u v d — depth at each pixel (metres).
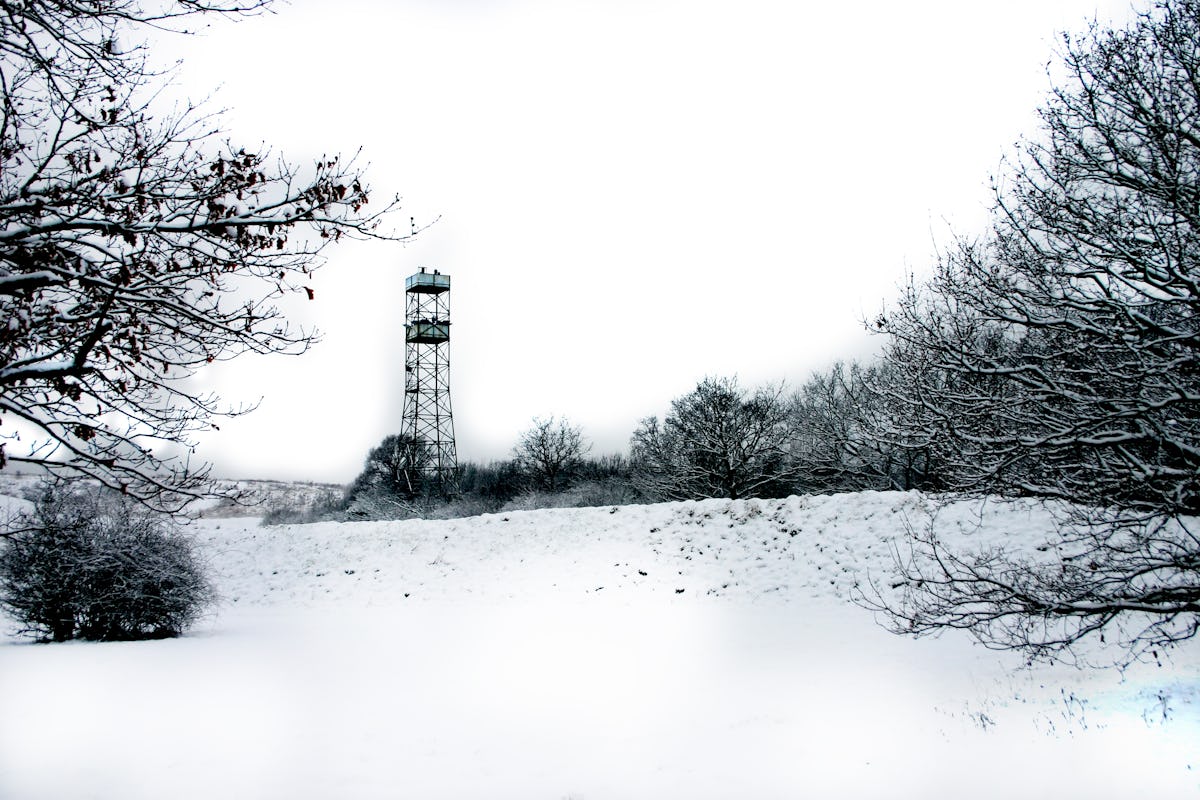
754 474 41.50
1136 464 7.52
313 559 30.89
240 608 25.41
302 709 10.66
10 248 5.68
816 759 8.12
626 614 19.59
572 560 26.31
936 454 9.55
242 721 9.98
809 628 16.45
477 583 25.64
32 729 9.43
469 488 61.38
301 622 20.95
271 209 6.17
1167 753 7.59
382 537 32.22
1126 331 7.82
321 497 61.66
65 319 5.75
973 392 8.82
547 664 13.90
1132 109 8.10
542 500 48.22
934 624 8.80
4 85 5.58
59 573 16.45
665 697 11.23
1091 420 7.69
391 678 12.80
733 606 19.66
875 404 11.33
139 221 5.94
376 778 7.84
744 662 13.46
